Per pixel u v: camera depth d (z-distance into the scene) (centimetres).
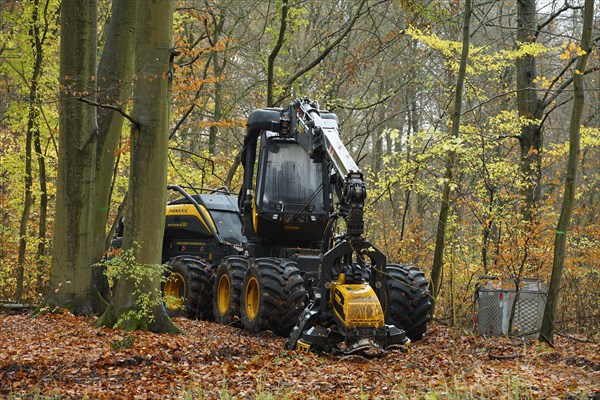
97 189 1441
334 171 1083
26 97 1848
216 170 2333
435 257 1367
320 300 1003
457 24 1689
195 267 1501
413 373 804
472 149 1550
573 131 1095
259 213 1347
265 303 1149
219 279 1396
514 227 1434
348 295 945
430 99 2556
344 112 2798
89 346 989
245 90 2350
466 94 1717
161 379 827
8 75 1920
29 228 2438
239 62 2775
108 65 1429
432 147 1387
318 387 764
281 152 1372
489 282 1267
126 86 1434
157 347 973
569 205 1098
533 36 1692
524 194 1661
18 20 1769
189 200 1627
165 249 1709
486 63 1568
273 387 772
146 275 1156
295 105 1226
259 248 1408
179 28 1942
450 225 1585
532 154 1680
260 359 926
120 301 1166
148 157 1153
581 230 1544
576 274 1495
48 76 1834
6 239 2227
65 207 1356
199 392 718
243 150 1443
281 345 1062
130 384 801
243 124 1642
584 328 1360
